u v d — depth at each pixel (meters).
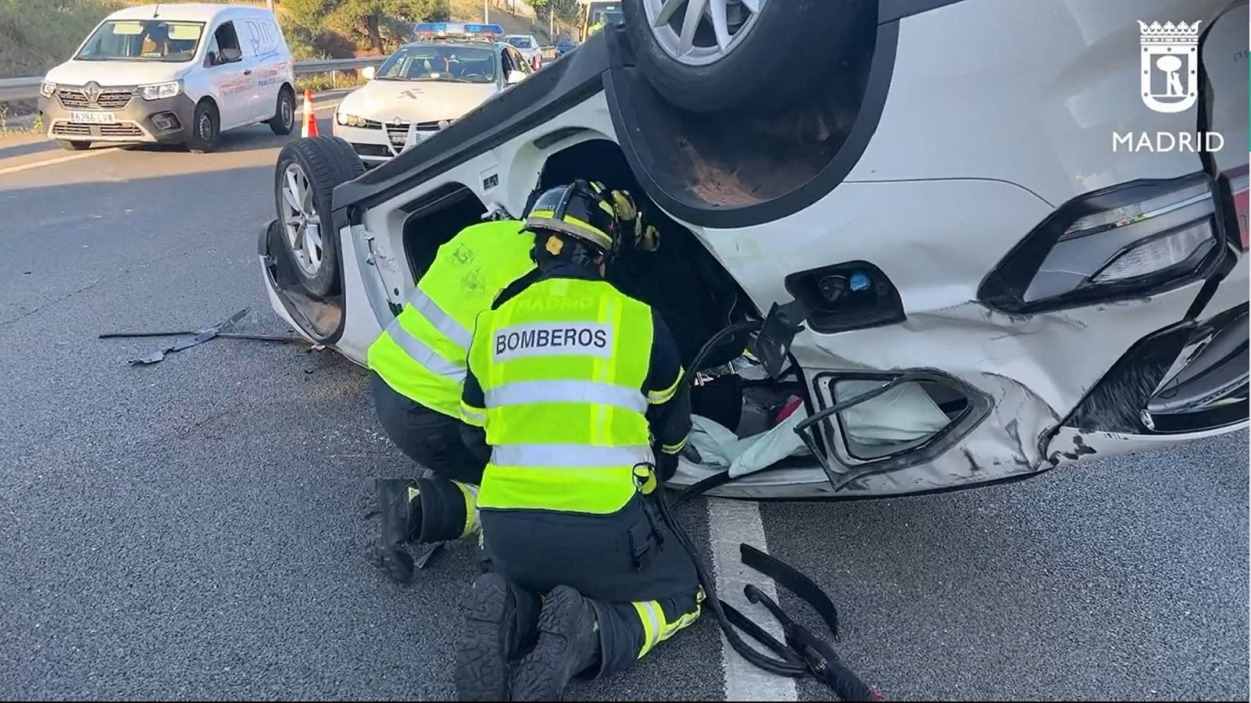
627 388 2.67
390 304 4.39
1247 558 3.38
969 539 3.50
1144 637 2.95
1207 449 4.27
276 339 5.54
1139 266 2.46
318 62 22.12
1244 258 2.46
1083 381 2.63
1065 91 2.38
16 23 19.77
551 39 58.34
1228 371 2.80
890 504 3.72
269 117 14.85
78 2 22.95
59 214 8.81
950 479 2.94
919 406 2.92
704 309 3.62
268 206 9.45
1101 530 3.57
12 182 10.32
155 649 2.89
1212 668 2.81
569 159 3.55
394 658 2.86
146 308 6.14
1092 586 3.22
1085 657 2.86
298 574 3.27
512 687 2.44
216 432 4.37
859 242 2.64
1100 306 2.51
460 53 11.91
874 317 2.76
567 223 2.74
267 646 2.90
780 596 3.15
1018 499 3.80
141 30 13.25
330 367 5.18
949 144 2.47
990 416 2.76
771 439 3.22
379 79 11.55
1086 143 2.40
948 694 2.70
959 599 3.14
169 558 3.36
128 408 4.62
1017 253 2.53
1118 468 4.08
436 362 3.13
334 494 3.82
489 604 2.48
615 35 3.14
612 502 2.60
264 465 4.05
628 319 2.69
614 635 2.57
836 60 2.67
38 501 3.74
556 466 2.62
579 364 2.66
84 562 3.33
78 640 2.93
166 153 12.93
